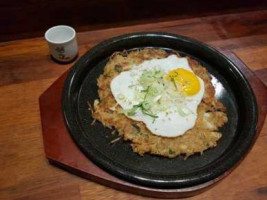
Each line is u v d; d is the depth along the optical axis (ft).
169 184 0.68
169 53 0.99
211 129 0.82
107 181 0.71
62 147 0.76
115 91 0.87
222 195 0.72
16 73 0.95
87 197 0.71
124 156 0.77
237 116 0.85
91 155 0.72
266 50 1.05
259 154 0.79
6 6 0.95
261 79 0.97
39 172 0.75
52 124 0.80
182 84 0.88
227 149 0.78
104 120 0.82
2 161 0.76
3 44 1.02
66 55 0.95
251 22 1.15
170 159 0.77
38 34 1.05
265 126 0.85
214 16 1.16
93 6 1.04
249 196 0.72
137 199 0.71
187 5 1.13
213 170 0.70
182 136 0.80
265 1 1.19
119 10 1.08
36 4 0.98
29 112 0.86
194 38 1.08
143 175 0.69
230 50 1.03
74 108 0.83
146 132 0.80
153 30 1.10
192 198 0.72
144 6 1.09
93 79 0.92
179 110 0.84
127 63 0.94
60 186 0.72
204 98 0.87
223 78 0.94
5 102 0.88
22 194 0.71
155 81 0.89
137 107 0.84
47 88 0.91
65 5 1.01
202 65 0.97
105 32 1.08
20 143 0.80
